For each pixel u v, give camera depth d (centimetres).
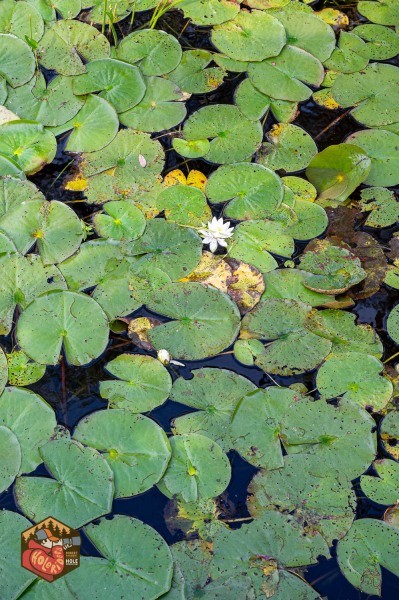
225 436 185
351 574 166
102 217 230
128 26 292
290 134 265
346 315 216
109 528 168
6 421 181
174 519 172
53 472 174
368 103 279
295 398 192
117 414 185
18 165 237
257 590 161
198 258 223
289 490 177
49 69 267
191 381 196
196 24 295
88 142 251
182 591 160
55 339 198
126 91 265
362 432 188
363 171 238
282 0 308
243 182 245
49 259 215
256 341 207
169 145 258
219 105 270
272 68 283
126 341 204
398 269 230
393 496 179
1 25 274
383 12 317
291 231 236
